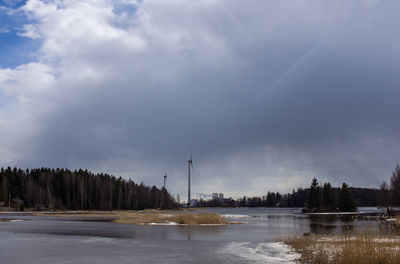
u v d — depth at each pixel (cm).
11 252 2345
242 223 6031
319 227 4925
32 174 19000
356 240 2039
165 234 3756
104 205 17500
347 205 12262
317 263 1892
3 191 15700
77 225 5300
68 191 17150
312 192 13275
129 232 4009
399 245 1909
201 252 2336
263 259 2047
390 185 11081
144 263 1930
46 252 2344
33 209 15775
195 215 6494
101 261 1994
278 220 7294
